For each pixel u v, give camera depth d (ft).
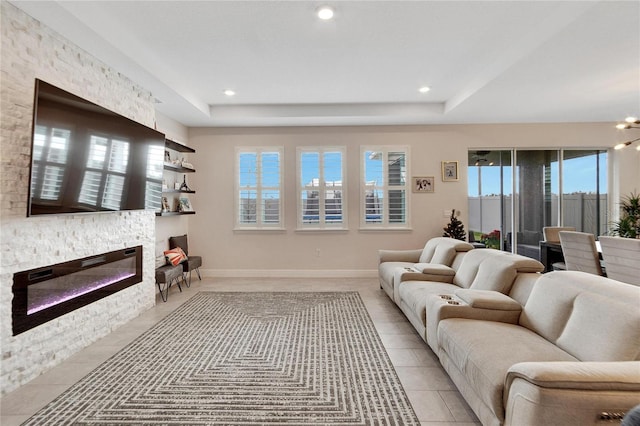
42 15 7.57
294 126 18.07
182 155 17.76
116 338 9.80
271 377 7.48
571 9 7.98
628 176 17.81
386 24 8.98
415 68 11.89
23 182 7.38
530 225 18.39
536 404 3.87
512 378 4.56
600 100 14.12
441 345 7.17
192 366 8.00
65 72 8.64
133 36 9.52
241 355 8.61
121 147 10.06
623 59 10.14
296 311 12.20
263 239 18.24
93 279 9.67
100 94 10.01
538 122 17.78
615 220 18.04
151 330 10.40
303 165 18.20
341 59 11.14
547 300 6.63
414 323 9.60
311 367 7.95
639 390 3.80
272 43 10.02
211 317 11.57
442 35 9.57
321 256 18.17
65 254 8.57
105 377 7.50
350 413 6.16
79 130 8.33
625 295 5.29
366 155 18.08
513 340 6.05
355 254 18.15
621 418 3.71
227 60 11.17
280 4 8.05
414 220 18.06
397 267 12.97
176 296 14.26
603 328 5.15
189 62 11.30
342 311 12.18
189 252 18.34
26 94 7.48
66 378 7.48
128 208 10.47
